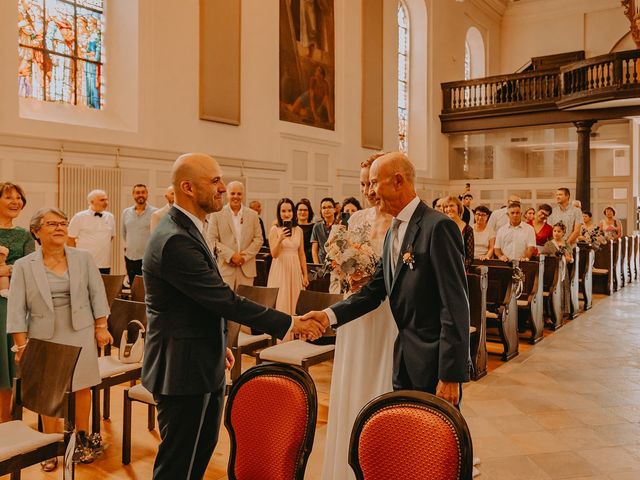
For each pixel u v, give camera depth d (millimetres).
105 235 6914
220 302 2346
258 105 11281
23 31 8086
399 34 17344
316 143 12852
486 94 17312
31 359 3123
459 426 1774
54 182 7922
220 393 2619
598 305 10414
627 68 13094
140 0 8969
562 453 3975
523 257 7680
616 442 4172
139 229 7184
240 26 10648
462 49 19828
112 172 8547
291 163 12133
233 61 10531
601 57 13500
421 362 2484
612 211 13273
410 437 1828
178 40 9570
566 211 9484
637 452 3994
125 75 9086
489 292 6883
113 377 4008
